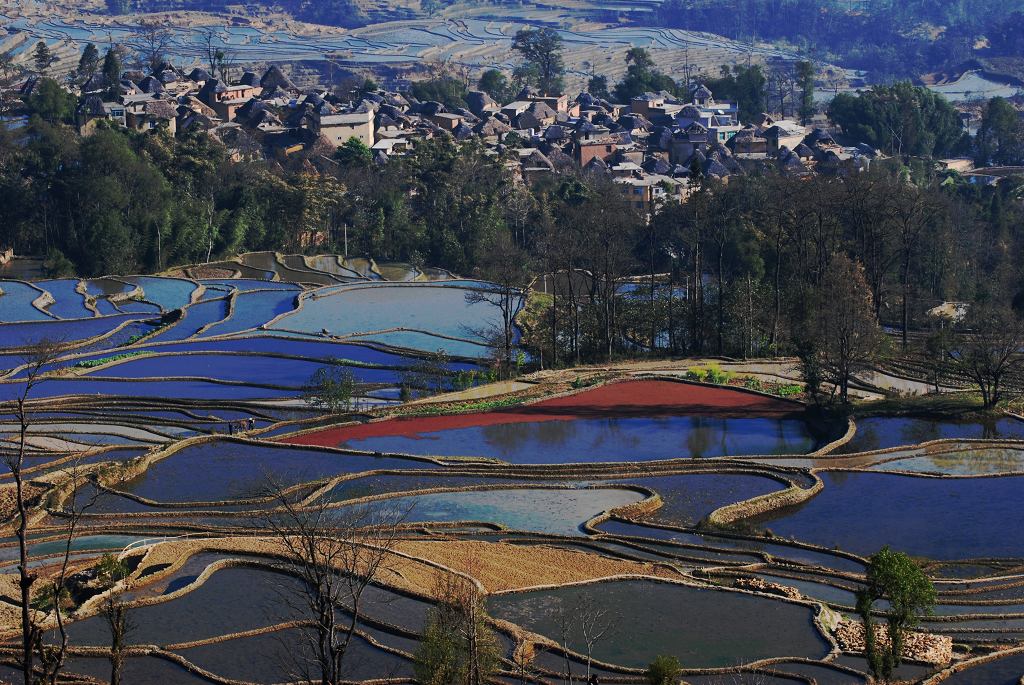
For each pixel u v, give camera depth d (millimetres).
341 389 129625
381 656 69062
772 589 78188
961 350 141000
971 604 77312
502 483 103250
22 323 178250
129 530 91938
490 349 162875
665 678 62156
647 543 89062
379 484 102938
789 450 113875
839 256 141875
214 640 70875
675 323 167250
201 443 115812
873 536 90500
